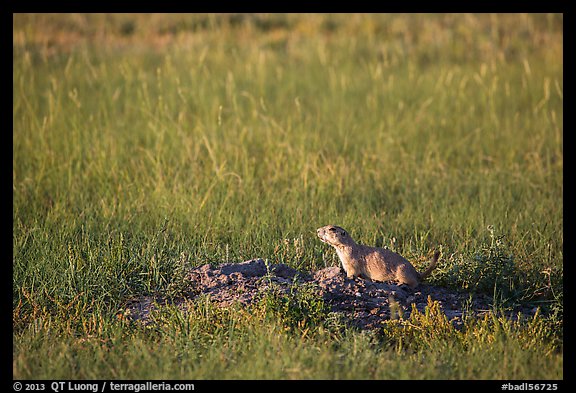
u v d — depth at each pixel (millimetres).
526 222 13094
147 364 7816
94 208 13797
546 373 7727
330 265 11438
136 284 10508
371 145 18016
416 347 8625
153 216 13406
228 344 8398
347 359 7742
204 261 11227
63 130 17703
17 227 12695
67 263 10938
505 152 17812
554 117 18828
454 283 10477
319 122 19312
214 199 14117
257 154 16875
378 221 13156
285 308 9023
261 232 12523
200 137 17250
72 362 8008
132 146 17281
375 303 9594
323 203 14109
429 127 19031
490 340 8586
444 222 13195
